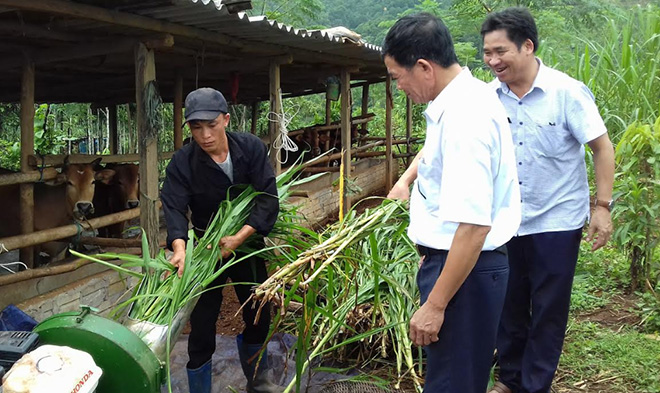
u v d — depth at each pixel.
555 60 7.68
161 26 4.11
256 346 3.13
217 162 2.84
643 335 3.82
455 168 1.89
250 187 2.94
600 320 4.15
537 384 2.95
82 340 2.05
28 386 1.75
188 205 3.04
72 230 4.36
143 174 4.24
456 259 1.91
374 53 6.98
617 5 11.52
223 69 6.19
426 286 2.16
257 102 10.93
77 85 6.81
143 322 2.42
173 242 2.77
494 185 2.04
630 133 4.20
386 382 3.14
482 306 2.09
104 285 4.54
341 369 3.22
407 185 2.73
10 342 1.97
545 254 2.90
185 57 5.85
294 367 3.52
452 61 1.99
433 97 2.04
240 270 3.11
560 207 2.89
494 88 3.02
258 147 2.91
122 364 2.06
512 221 2.10
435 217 2.09
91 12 3.54
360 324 3.56
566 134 2.88
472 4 13.52
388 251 3.73
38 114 9.87
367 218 2.42
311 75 7.76
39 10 3.31
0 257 5.13
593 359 3.56
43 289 4.13
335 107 12.57
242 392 3.33
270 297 2.15
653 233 4.30
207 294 2.96
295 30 5.04
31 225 4.38
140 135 4.27
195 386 2.97
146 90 4.23
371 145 10.40
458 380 2.11
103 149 12.32
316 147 9.09
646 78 6.64
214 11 3.94
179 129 6.65
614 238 4.36
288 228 3.29
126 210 5.03
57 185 4.64
